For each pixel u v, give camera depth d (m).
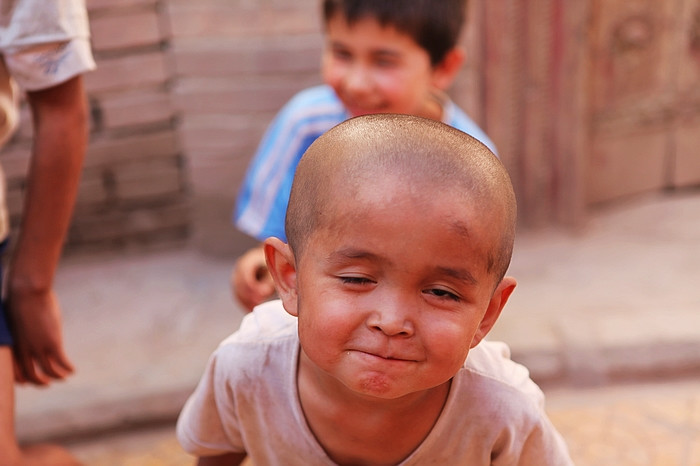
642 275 3.16
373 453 1.14
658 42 3.54
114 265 3.31
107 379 2.58
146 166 3.22
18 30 1.39
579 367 2.68
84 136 1.53
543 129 3.35
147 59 3.01
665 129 3.73
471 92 3.14
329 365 0.92
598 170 3.68
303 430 1.15
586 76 3.27
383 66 1.93
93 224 3.31
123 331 2.86
